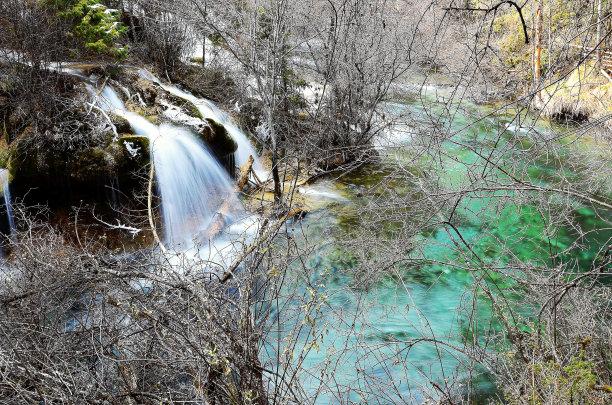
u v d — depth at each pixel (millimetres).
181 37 13180
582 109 11070
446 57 11359
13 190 8531
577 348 4125
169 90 11758
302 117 12164
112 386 3773
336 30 10438
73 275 3771
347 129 11633
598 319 4793
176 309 3291
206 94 12945
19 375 3402
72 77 10219
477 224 7875
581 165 7684
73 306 4543
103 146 8945
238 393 3010
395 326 6312
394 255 4953
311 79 12688
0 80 9133
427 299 6918
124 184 9008
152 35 12969
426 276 7371
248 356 3080
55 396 3299
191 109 10977
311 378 4578
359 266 6160
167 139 9844
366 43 11211
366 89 11641
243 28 10227
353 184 10609
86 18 10430
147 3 12633
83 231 8617
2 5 9086
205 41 15469
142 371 3674
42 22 9648
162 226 9078
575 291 4523
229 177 10789
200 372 2982
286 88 11422
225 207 9836
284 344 4559
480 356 4547
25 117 8984
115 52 10891
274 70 9430
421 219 5297
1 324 3633
